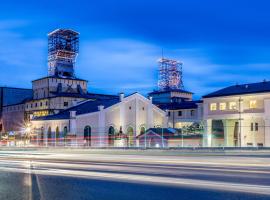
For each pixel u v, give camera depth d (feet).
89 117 231.30
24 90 359.87
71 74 326.03
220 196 38.83
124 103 239.71
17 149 202.80
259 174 58.08
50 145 229.66
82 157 113.09
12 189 45.65
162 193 41.42
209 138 201.46
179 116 265.34
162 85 405.39
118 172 63.72
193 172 61.77
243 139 194.29
